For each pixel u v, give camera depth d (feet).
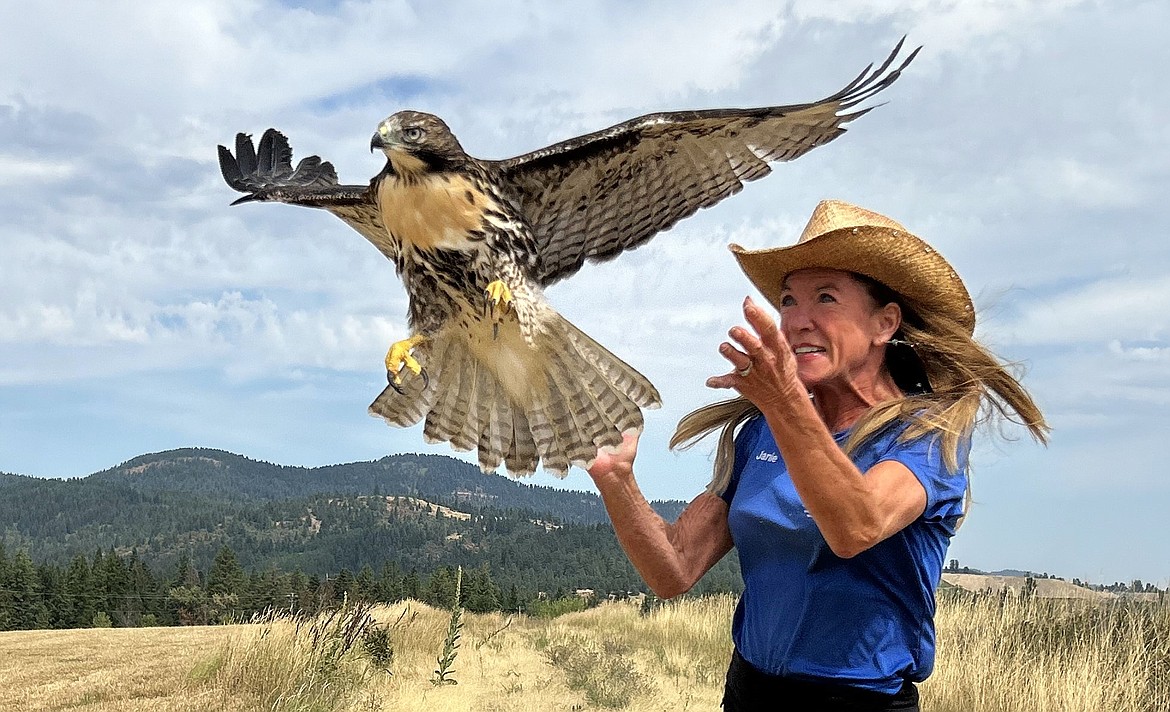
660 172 13.66
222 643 41.68
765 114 13.05
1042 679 28.25
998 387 10.50
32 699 37.88
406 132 12.32
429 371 13.10
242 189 14.43
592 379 12.58
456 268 12.84
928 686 30.12
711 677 41.68
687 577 11.80
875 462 9.59
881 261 9.84
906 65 12.84
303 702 32.91
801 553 9.83
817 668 9.68
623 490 11.89
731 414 11.84
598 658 43.45
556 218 13.71
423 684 37.27
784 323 10.42
